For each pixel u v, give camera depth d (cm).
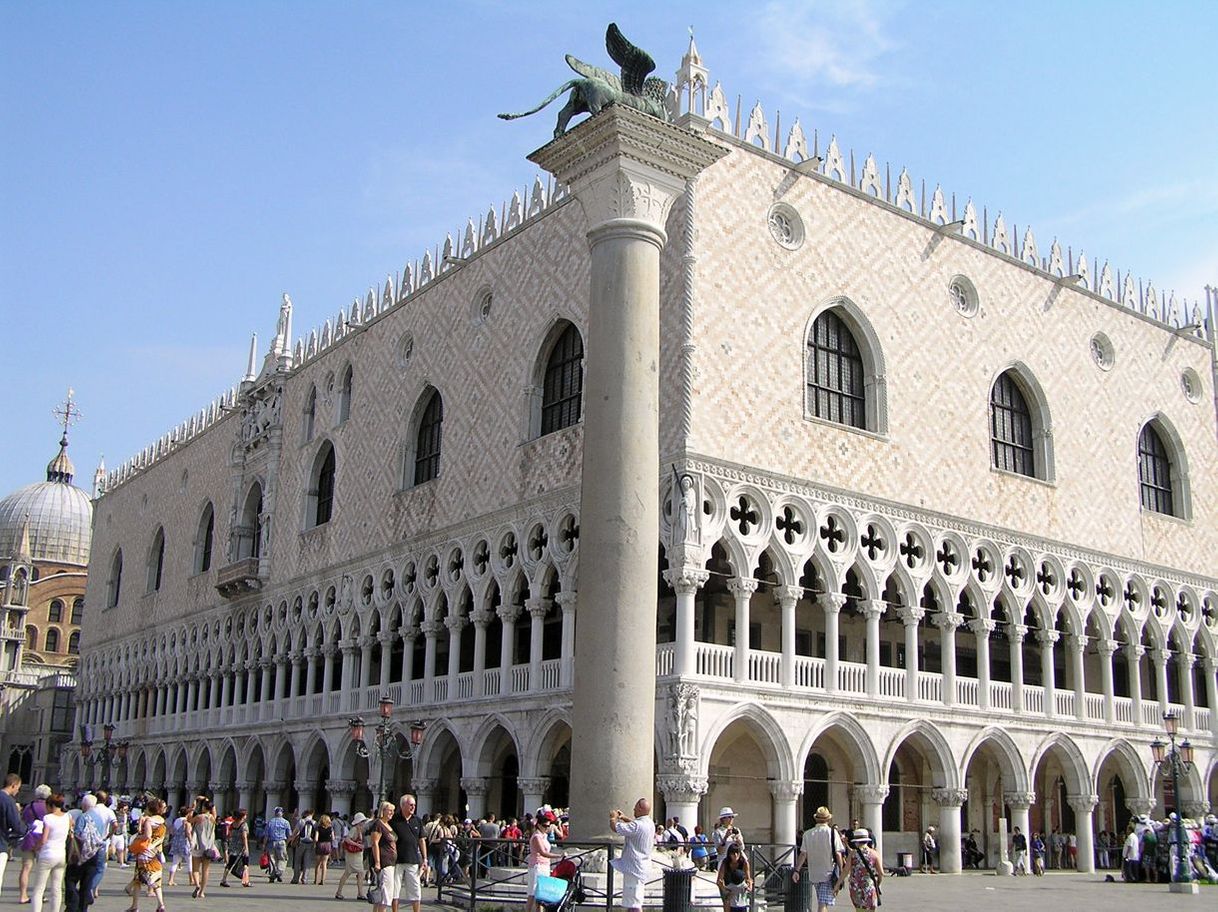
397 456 5672
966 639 5359
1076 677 5150
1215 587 5925
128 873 3925
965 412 4972
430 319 5631
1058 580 5147
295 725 6103
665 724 3838
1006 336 5231
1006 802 4800
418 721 4606
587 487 2494
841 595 4344
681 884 2122
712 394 4125
